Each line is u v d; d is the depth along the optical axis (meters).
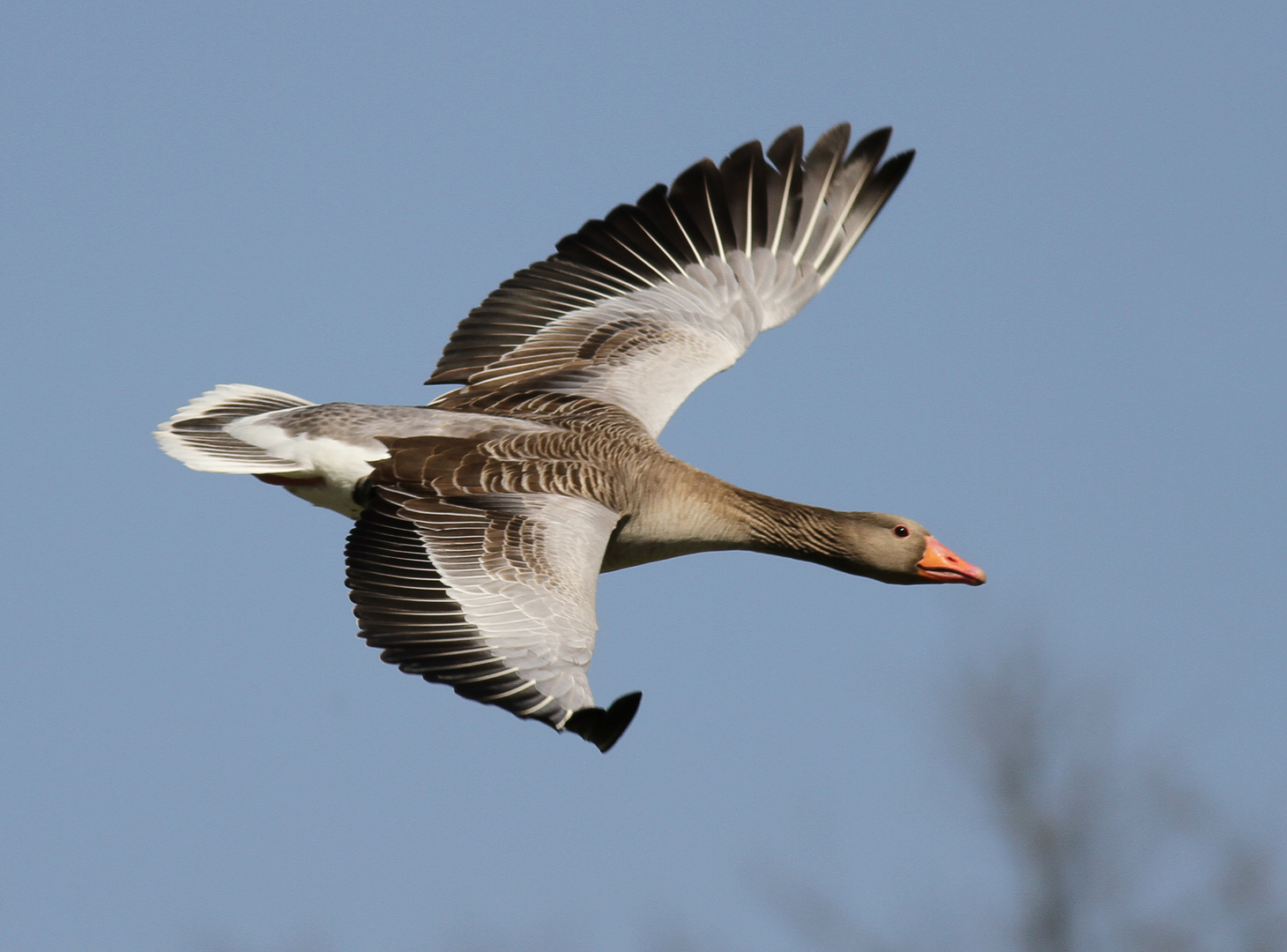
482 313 16.86
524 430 14.59
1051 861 17.94
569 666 12.06
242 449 14.82
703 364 16.66
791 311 17.67
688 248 17.77
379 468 13.91
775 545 15.66
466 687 11.96
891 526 16.02
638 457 14.66
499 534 13.03
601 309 17.16
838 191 18.17
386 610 12.63
